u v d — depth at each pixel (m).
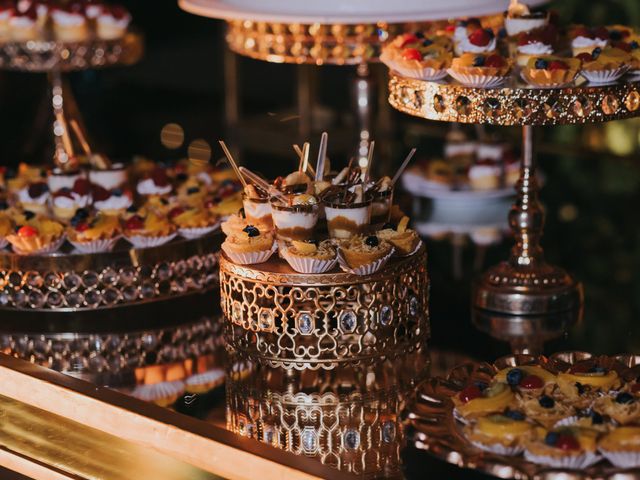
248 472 1.65
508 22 2.33
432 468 1.62
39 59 3.65
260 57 2.86
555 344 2.04
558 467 1.47
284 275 1.90
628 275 2.38
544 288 2.20
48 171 2.49
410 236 1.98
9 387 1.97
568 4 4.35
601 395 1.63
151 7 7.37
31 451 1.91
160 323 2.20
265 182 2.01
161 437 1.75
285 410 1.83
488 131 3.82
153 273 2.23
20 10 3.68
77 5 3.70
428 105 2.09
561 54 2.28
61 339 2.14
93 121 5.45
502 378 1.68
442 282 2.37
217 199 2.43
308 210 1.93
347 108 5.60
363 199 1.97
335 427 1.76
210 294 2.34
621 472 1.45
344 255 1.89
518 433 1.51
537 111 2.00
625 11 4.27
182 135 5.20
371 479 1.59
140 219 2.26
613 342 2.03
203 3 2.84
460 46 2.26
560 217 2.80
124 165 2.58
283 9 2.75
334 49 2.78
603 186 3.05
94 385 1.90
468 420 1.58
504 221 2.76
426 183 2.98
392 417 1.79
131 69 6.52
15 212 2.36
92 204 2.41
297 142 4.29
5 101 5.82
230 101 5.04
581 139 4.02
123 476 1.84
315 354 1.97
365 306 1.91
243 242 1.94
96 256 2.20
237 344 2.03
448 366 1.96
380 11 2.63
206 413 1.82
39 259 2.19
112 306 2.22
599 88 2.00
